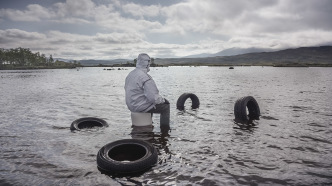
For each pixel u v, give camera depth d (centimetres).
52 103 1073
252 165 391
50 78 3719
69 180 337
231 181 334
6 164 391
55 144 493
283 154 441
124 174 359
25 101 1141
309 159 418
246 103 738
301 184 326
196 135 558
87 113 834
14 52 19675
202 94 1384
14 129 612
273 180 338
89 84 2331
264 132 588
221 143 502
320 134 571
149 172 365
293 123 681
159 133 571
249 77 3481
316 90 1598
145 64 602
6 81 2998
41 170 369
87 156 429
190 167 383
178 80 2809
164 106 618
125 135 554
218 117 761
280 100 1137
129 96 606
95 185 322
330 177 348
